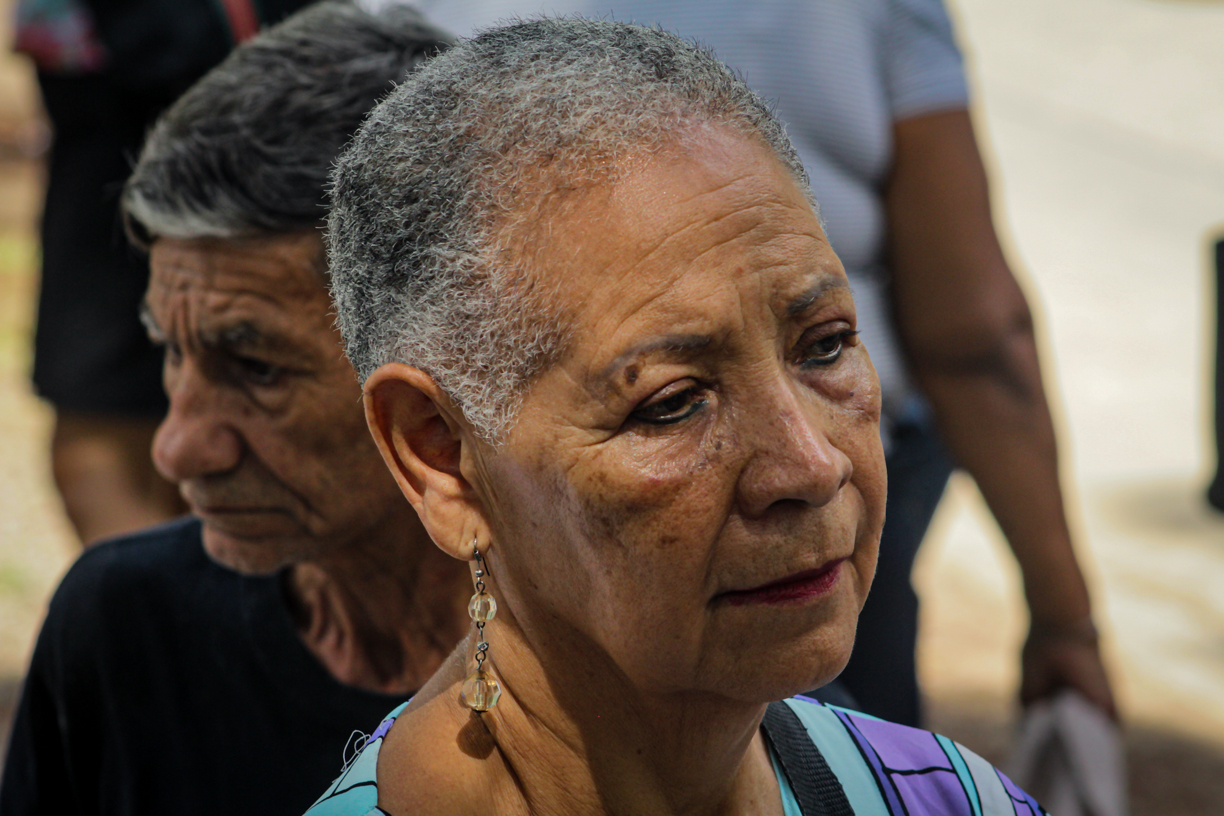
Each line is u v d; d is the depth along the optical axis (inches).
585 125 41.3
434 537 46.5
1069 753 104.3
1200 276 384.8
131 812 70.4
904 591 101.5
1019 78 593.6
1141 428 292.8
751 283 41.1
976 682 191.9
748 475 41.3
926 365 103.7
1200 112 544.4
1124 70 599.2
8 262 340.5
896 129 98.3
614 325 40.8
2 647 175.3
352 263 46.2
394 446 46.3
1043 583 108.3
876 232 99.0
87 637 70.7
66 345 112.6
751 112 43.9
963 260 99.0
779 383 41.6
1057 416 284.0
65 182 111.7
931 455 109.3
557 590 44.5
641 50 43.4
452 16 97.4
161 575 70.4
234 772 67.9
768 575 41.8
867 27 95.2
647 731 47.0
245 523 64.4
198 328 61.1
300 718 67.1
